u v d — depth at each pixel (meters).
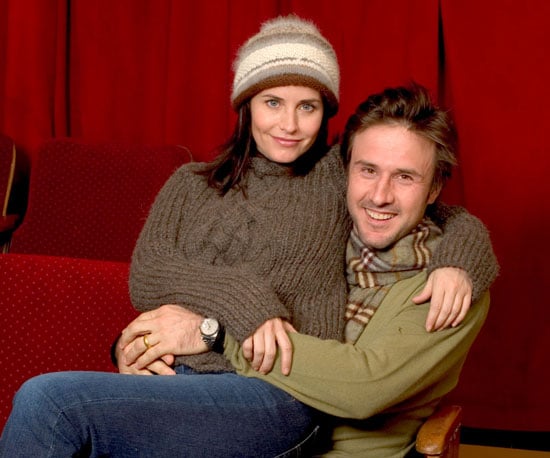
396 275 1.26
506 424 2.23
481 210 2.24
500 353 2.23
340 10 2.33
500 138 2.22
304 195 1.35
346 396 1.12
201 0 2.40
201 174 1.41
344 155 1.38
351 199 1.26
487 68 2.22
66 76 2.53
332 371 1.13
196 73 2.43
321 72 1.34
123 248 2.17
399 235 1.25
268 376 1.17
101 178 2.22
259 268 1.28
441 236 1.29
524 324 2.21
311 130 1.35
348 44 2.33
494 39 2.21
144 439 1.07
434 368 1.17
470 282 1.18
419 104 1.23
